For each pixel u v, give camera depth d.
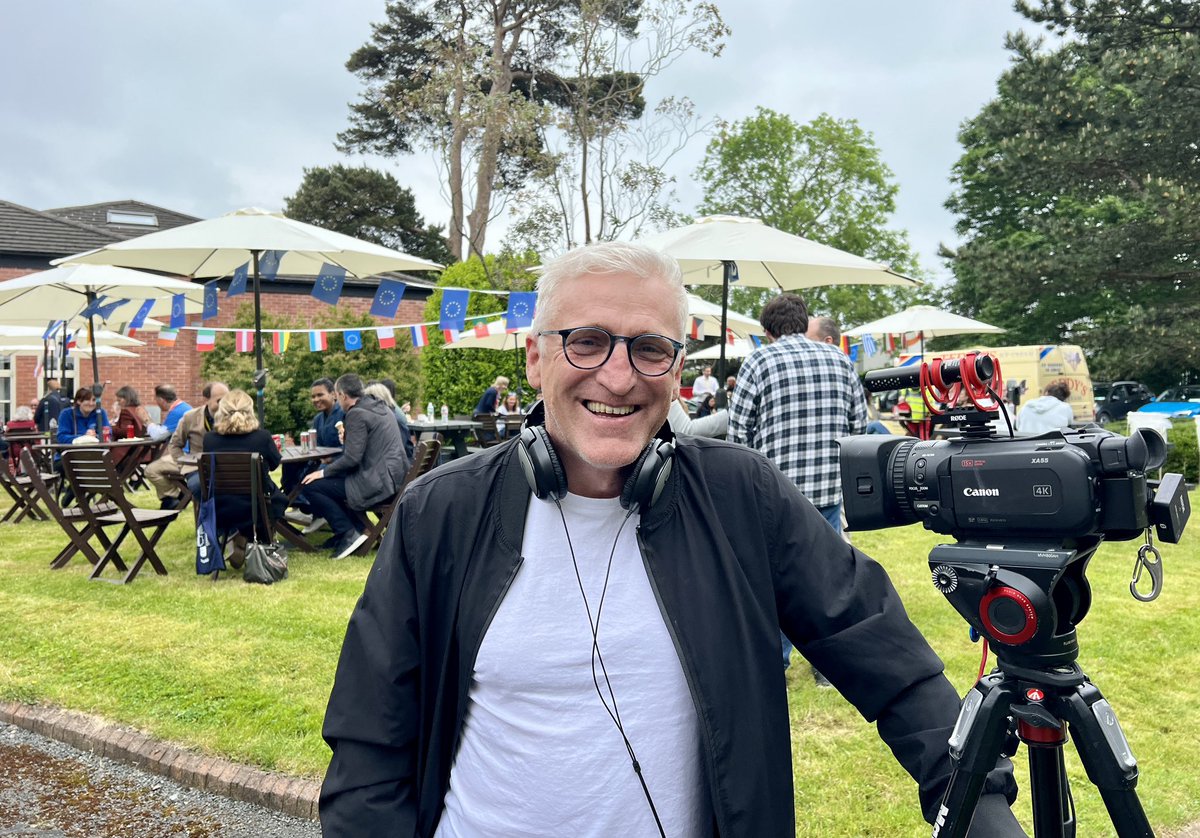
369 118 31.41
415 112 17.14
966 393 1.36
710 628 1.24
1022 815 2.88
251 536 6.36
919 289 32.22
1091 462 1.22
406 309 20.42
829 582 1.31
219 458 6.01
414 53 29.59
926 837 2.69
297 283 19.20
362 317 17.83
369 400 6.98
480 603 1.26
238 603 5.43
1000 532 1.31
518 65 23.58
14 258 17.25
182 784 3.30
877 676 1.25
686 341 1.33
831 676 1.30
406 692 1.29
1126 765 1.19
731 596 1.25
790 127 31.36
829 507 3.86
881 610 1.30
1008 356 14.96
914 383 1.47
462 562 1.28
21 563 6.71
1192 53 15.55
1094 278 17.30
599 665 1.23
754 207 31.86
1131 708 3.67
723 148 31.14
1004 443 1.32
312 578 6.19
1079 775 3.13
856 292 31.05
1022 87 17.66
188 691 3.96
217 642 4.63
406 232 37.84
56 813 3.11
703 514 1.29
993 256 18.28
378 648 1.28
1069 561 1.23
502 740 1.25
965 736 1.19
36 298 10.23
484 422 12.02
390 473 6.89
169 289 10.01
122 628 4.89
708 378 16.23
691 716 1.24
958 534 1.38
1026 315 27.16
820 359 3.89
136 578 6.18
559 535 1.29
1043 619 1.20
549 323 1.28
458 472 1.34
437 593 1.29
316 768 3.24
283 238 6.81
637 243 1.30
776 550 1.32
